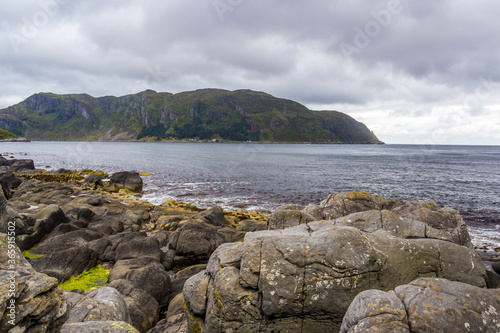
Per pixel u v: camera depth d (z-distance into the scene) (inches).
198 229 675.4
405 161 4163.4
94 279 512.7
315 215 619.5
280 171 2694.4
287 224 499.2
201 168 2856.8
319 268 264.8
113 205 1071.6
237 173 2493.8
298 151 6752.0
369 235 317.4
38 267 511.5
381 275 272.8
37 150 5241.1
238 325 263.7
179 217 903.7
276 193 1615.4
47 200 1040.8
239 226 884.6
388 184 1966.0
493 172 2765.7
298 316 262.8
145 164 3181.6
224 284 270.7
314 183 1978.3
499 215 1168.2
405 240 316.5
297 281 262.4
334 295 260.2
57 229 661.9
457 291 199.8
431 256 305.1
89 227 741.9
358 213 444.8
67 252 542.0
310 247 275.9
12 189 1392.7
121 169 2677.2
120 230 797.9
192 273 541.3
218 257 311.4
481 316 184.7
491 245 824.9
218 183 1943.9
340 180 2135.8
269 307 259.4
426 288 206.7
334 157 4923.7
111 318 284.7
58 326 189.9
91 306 285.4
